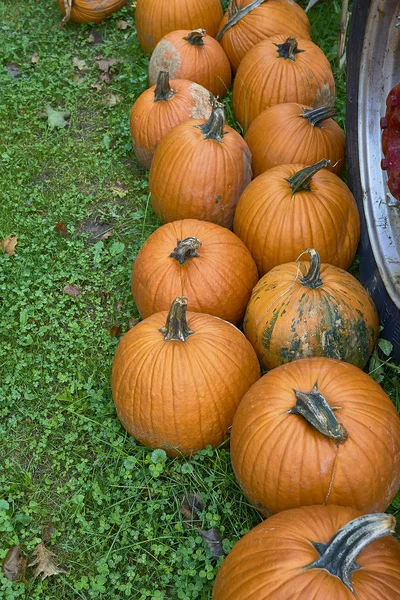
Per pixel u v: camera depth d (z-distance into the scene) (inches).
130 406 46.0
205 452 46.6
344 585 32.4
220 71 73.9
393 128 48.8
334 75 77.5
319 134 61.0
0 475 48.4
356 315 48.4
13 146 74.3
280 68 66.9
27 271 61.2
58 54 86.6
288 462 39.2
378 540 34.9
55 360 55.1
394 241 53.5
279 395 41.2
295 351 48.2
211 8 78.7
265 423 40.4
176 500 45.7
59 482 48.1
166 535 44.2
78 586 42.1
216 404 45.2
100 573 42.6
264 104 67.9
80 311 59.1
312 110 61.2
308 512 36.4
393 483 40.2
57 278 61.4
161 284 51.2
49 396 52.8
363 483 38.8
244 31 74.6
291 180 53.9
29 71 83.7
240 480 42.1
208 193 58.0
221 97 76.4
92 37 88.1
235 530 44.2
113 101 79.4
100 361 54.9
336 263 55.6
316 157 60.8
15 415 51.8
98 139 75.4
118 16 90.5
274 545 34.7
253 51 69.4
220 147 58.0
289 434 39.6
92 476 47.9
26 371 54.2
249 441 40.8
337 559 32.6
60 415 51.1
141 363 45.4
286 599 32.4
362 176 56.9
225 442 47.2
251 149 63.5
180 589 41.3
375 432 39.5
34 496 47.1
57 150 74.0
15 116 78.0
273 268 52.0
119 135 75.7
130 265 61.9
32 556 44.0
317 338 47.8
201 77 72.6
